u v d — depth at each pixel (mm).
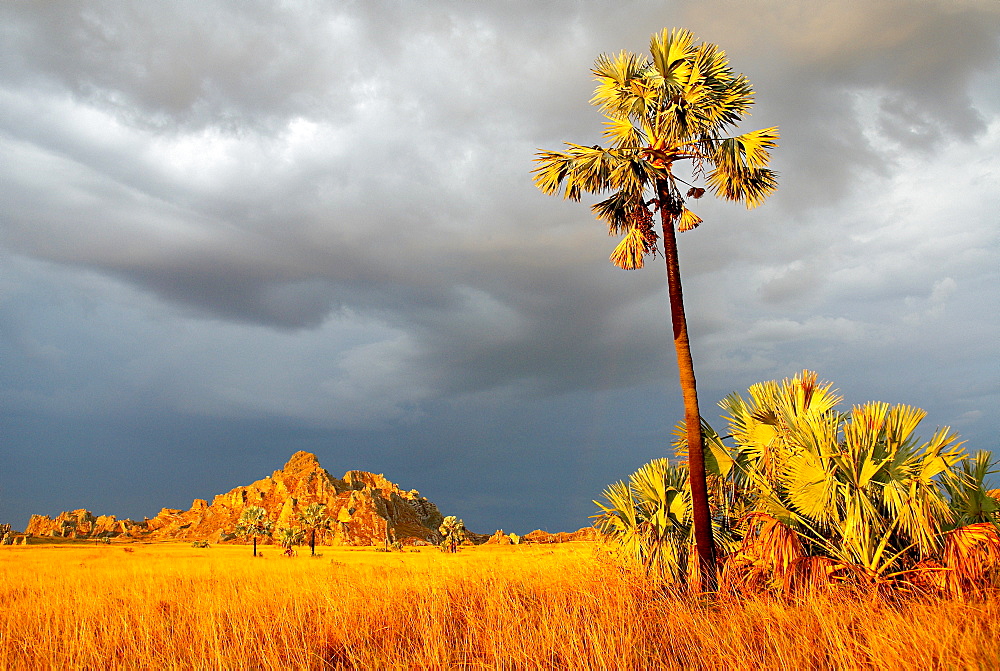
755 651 5547
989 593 6598
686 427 9945
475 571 10492
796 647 5430
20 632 8148
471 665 5957
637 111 11211
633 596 8211
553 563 10672
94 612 9070
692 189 11258
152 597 10586
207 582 12805
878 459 8594
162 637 7441
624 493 10391
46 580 14836
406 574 10828
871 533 8227
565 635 6148
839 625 5922
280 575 13203
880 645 5180
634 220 11352
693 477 9578
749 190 11234
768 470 9727
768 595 7746
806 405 9867
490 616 7074
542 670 5516
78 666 6590
